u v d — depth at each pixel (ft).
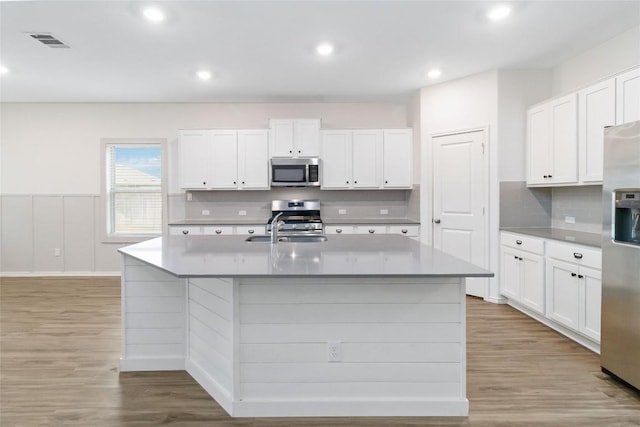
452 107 15.49
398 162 17.81
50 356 9.73
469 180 15.07
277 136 17.78
